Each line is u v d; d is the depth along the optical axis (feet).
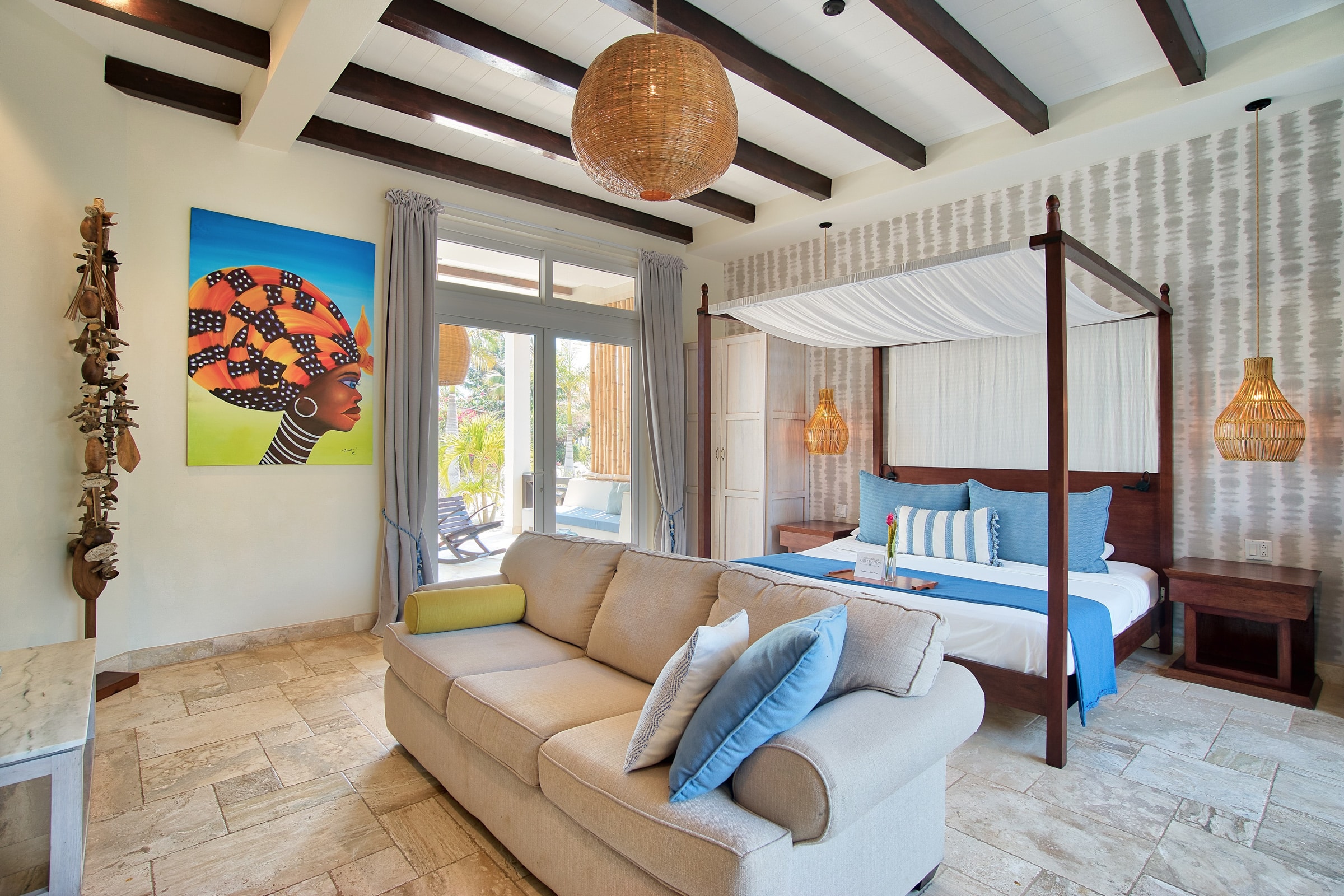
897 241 16.58
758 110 12.54
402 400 14.08
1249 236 11.73
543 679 7.34
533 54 10.41
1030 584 11.03
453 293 15.60
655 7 8.88
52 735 5.36
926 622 5.85
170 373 11.88
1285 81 10.21
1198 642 12.40
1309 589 9.97
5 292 9.39
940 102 12.25
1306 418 11.22
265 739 9.02
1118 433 13.12
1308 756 8.59
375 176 14.26
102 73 10.83
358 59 10.93
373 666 11.89
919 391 16.19
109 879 6.08
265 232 12.84
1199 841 6.74
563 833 5.56
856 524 17.81
